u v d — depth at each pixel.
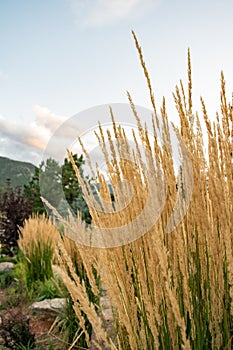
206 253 1.33
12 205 11.16
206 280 1.30
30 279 5.78
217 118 1.33
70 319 3.34
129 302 1.30
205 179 1.40
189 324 1.33
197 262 1.31
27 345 3.48
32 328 4.11
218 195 1.28
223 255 1.37
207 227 1.27
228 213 1.31
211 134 1.30
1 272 7.26
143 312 1.27
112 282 1.22
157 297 1.18
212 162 1.32
